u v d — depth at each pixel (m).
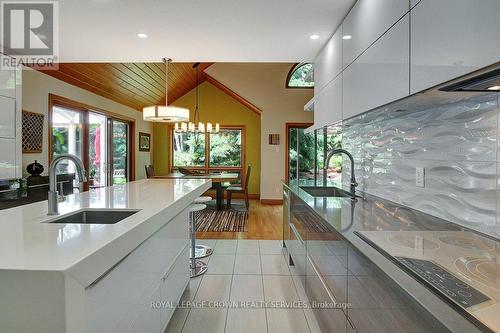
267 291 2.67
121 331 1.20
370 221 1.61
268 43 3.25
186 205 2.26
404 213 1.81
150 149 8.29
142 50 3.46
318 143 5.17
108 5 2.42
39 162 3.99
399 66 1.58
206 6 2.43
